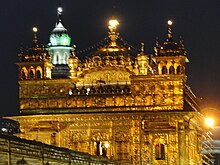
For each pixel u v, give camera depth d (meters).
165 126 57.22
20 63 59.53
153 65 62.00
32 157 30.08
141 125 57.59
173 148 57.03
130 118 57.78
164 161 57.09
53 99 59.03
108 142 58.00
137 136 57.56
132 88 57.81
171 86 57.34
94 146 58.34
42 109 59.06
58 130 58.53
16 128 62.84
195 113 57.25
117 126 57.97
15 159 29.20
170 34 58.41
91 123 58.34
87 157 38.94
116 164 47.09
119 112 57.69
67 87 58.91
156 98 57.50
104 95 58.31
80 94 58.72
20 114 59.12
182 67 57.47
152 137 57.34
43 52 59.75
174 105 57.22
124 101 57.97
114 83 59.25
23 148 29.44
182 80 57.31
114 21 61.44
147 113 57.31
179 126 57.12
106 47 60.53
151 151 57.28
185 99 58.62
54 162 33.41
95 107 58.31
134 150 57.53
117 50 60.16
